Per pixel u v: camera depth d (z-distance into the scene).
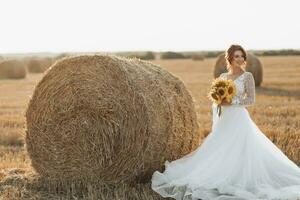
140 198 6.95
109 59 7.56
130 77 7.42
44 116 7.93
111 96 7.46
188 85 25.36
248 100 7.51
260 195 6.81
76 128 7.66
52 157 7.89
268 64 44.50
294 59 53.06
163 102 7.68
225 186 7.02
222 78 7.64
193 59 57.34
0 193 7.21
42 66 41.75
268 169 7.32
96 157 7.55
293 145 9.74
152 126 7.38
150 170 7.65
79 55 7.77
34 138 8.04
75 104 7.66
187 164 7.50
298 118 13.20
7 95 22.75
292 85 25.36
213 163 7.32
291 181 7.23
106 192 7.31
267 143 7.57
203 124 12.45
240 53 7.64
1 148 10.55
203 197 6.91
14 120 13.73
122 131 7.39
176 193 7.07
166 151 7.77
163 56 70.12
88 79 7.62
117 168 7.47
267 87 24.47
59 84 7.83
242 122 7.46
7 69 33.62
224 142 7.41
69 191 7.37
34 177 7.99
